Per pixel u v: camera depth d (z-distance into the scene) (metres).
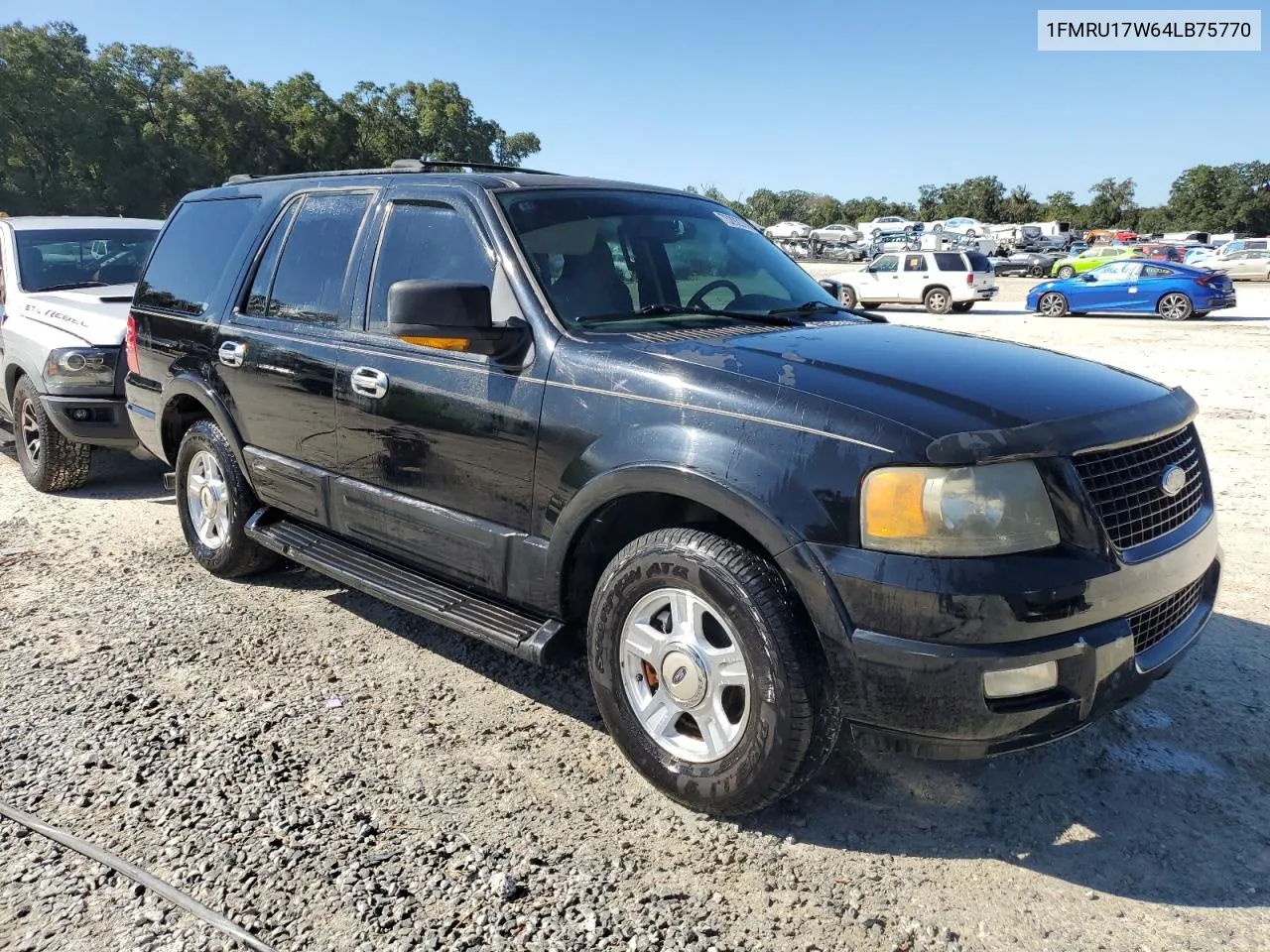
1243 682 3.80
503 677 3.94
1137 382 3.17
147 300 5.34
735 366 2.87
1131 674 2.64
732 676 2.77
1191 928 2.47
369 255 3.94
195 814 2.96
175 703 3.68
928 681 2.46
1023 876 2.68
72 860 2.74
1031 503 2.50
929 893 2.61
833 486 2.54
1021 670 2.45
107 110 50.41
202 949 2.40
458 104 66.69
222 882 2.65
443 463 3.50
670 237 3.92
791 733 2.63
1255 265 38.06
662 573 2.86
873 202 114.62
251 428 4.48
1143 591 2.67
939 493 2.44
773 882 2.66
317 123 60.78
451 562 3.55
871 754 3.32
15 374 6.97
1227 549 5.35
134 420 5.53
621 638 3.03
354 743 3.40
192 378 4.77
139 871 2.69
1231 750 3.32
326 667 4.01
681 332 3.28
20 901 2.57
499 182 3.69
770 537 2.61
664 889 2.63
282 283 4.39
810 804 3.02
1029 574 2.45
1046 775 3.18
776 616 2.63
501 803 3.03
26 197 49.38
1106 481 2.66
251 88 58.72
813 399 2.66
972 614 2.42
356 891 2.61
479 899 2.58
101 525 6.02
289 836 2.85
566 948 2.40
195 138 55.72
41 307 6.76
